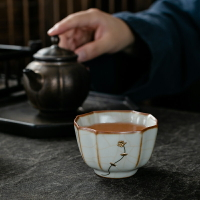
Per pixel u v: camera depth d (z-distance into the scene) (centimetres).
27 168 60
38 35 203
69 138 69
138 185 56
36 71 72
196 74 98
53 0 191
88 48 81
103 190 55
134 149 55
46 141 68
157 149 65
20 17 193
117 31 84
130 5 184
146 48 90
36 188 56
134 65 95
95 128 59
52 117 74
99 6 194
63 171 59
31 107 79
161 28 90
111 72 94
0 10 183
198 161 62
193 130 73
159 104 118
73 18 80
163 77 94
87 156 56
